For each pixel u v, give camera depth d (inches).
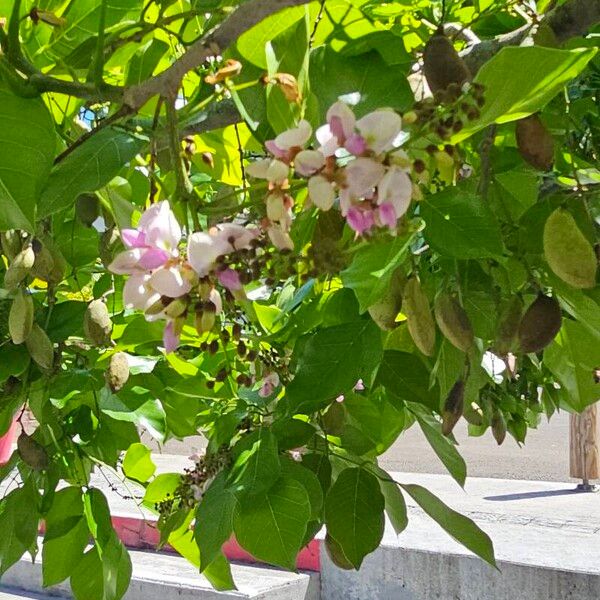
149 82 28.4
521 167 39.7
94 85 29.6
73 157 30.5
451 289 39.0
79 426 60.4
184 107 35.2
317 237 30.6
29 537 56.0
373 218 26.5
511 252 38.3
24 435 54.3
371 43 36.5
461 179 38.6
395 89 33.9
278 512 42.4
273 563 41.7
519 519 180.4
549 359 47.2
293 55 31.6
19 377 52.4
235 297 29.4
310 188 26.5
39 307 50.9
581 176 42.9
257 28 31.8
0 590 166.2
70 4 38.3
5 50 29.2
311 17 36.9
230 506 43.0
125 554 59.7
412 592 141.8
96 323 44.9
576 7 33.3
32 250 36.4
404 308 34.7
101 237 38.8
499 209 39.4
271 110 31.2
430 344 34.8
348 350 42.9
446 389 43.2
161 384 57.9
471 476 254.7
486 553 45.7
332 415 50.4
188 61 27.5
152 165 31.6
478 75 26.7
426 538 151.6
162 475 65.1
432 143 28.7
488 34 44.7
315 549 152.8
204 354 59.5
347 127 26.5
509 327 36.0
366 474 44.7
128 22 38.2
